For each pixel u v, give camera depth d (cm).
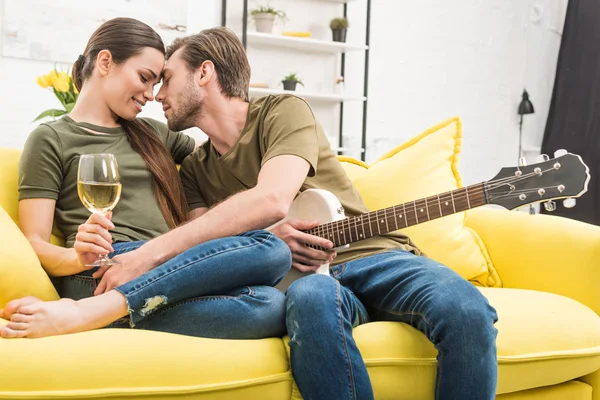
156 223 179
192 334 142
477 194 161
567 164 155
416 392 148
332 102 507
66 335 132
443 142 219
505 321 162
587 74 498
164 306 142
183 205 189
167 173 185
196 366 132
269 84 485
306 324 138
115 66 181
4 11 396
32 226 166
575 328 168
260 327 144
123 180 179
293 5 491
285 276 172
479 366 138
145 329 144
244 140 189
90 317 136
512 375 158
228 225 158
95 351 128
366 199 207
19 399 121
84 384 124
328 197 176
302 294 142
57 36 409
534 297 179
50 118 411
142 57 182
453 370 139
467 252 207
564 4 552
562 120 512
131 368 128
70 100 246
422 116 530
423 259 162
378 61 515
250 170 189
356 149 485
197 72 193
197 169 201
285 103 183
